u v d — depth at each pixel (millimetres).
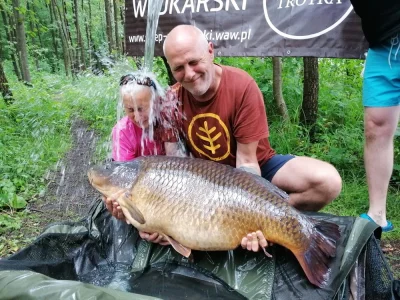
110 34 21375
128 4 4883
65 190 4816
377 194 3010
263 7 3748
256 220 2096
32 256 2330
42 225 3922
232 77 2684
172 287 2252
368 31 2902
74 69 21766
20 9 10969
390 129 2912
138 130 2838
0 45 18766
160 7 4422
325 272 2020
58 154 6207
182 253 2258
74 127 8023
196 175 2242
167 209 2238
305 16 3553
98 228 2613
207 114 2740
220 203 2152
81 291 1592
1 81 8344
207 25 4078
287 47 3674
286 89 5996
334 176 2791
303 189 2865
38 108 8188
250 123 2689
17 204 4270
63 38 22297
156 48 4570
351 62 6691
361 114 5480
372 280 2104
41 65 24953
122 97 2637
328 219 2299
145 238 2418
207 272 2303
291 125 5137
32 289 1642
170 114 2812
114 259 2523
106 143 6617
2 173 5031
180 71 2529
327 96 5809
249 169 2609
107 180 2379
